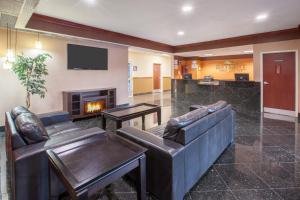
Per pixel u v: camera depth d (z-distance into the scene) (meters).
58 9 3.56
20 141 1.64
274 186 1.99
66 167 1.26
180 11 3.65
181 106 6.57
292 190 1.92
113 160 1.37
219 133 2.54
